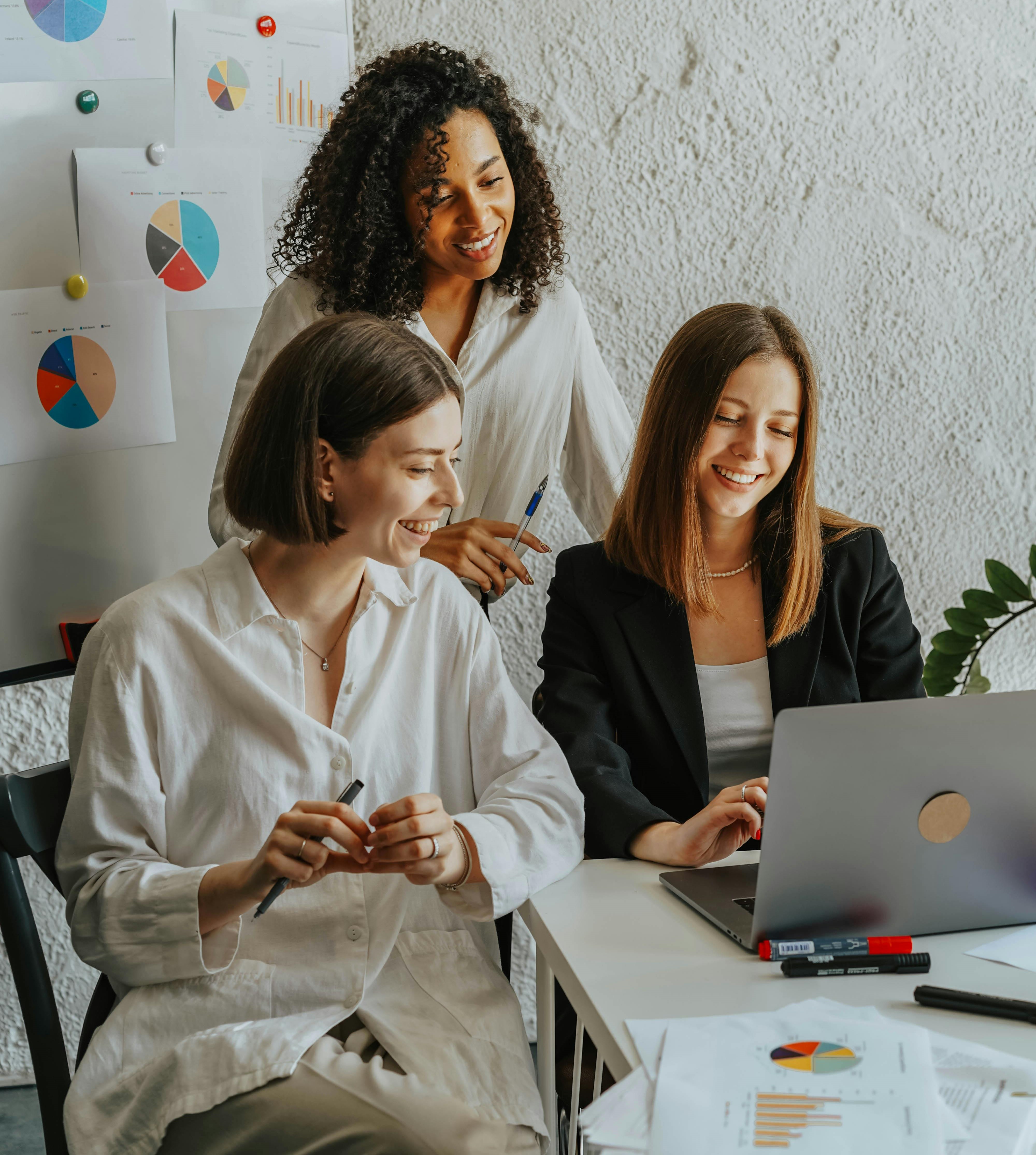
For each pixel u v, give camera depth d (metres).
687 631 1.25
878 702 0.79
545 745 1.10
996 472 1.91
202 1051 0.88
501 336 1.45
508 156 1.38
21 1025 1.71
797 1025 0.71
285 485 0.93
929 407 1.86
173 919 0.90
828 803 0.79
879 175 1.77
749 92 1.71
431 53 1.34
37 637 1.48
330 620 1.03
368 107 1.30
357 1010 0.95
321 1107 0.85
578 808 1.05
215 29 1.48
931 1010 0.75
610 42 1.66
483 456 1.48
